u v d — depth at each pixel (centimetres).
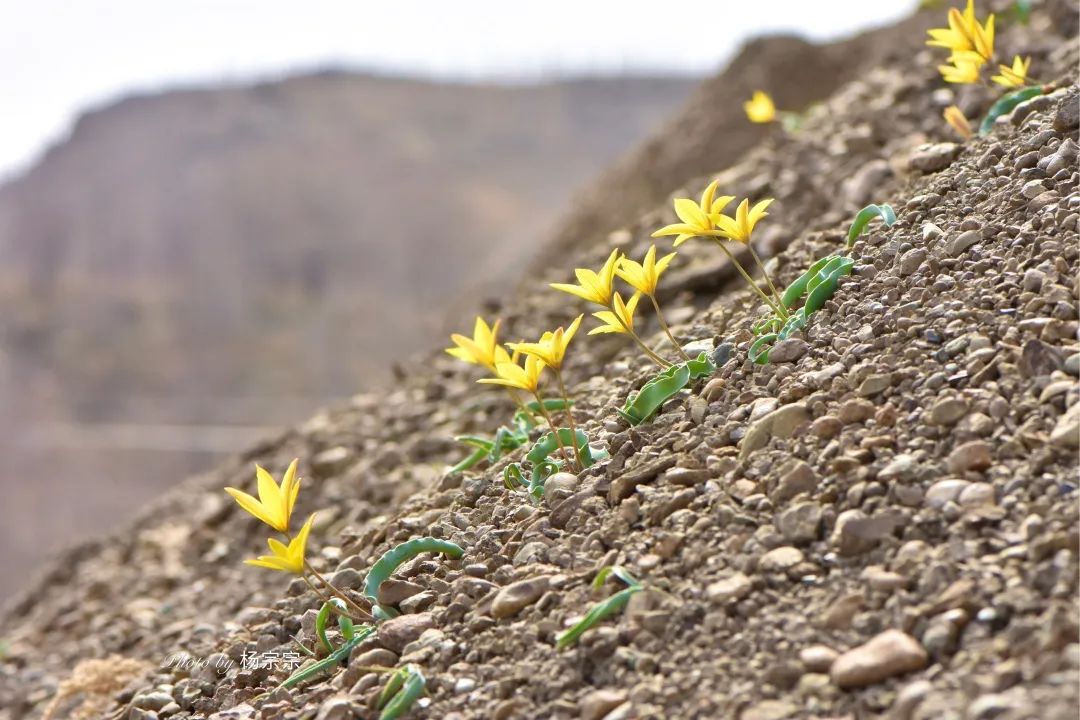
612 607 184
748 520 192
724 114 741
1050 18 443
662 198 722
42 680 393
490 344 219
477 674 190
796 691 160
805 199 421
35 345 5228
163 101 7656
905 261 244
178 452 3747
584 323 440
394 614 224
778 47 770
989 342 206
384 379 600
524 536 223
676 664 173
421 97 7825
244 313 5603
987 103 383
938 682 151
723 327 292
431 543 233
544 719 174
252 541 432
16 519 3550
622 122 7988
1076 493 169
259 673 236
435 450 409
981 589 161
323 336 5419
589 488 226
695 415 234
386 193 6656
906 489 183
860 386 212
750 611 176
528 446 279
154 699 252
